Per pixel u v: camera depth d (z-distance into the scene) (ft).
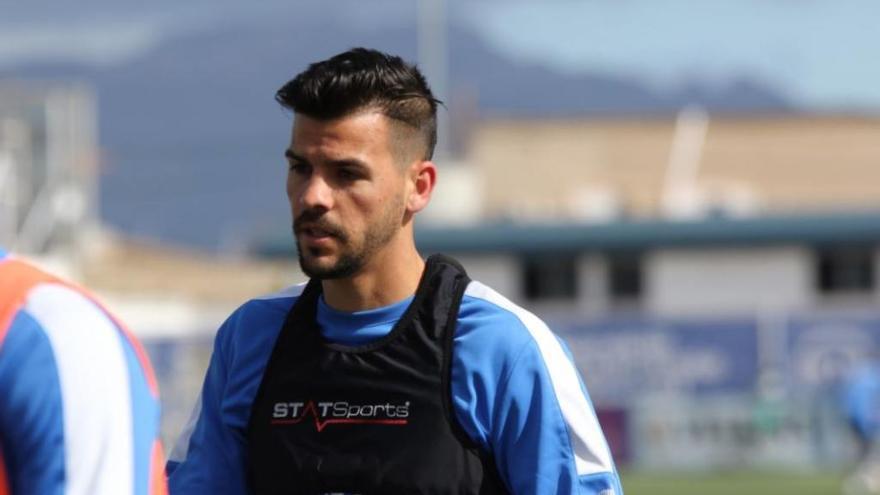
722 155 437.99
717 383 249.34
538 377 39.68
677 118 453.17
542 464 39.50
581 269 333.21
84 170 326.65
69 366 29.91
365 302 40.32
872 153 438.40
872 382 204.85
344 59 39.11
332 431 39.91
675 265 329.11
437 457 39.37
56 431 29.73
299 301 41.45
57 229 301.02
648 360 250.16
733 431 238.68
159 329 366.02
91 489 29.63
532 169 442.09
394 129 39.19
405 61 40.04
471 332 40.01
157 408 31.42
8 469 29.94
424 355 39.88
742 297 327.26
